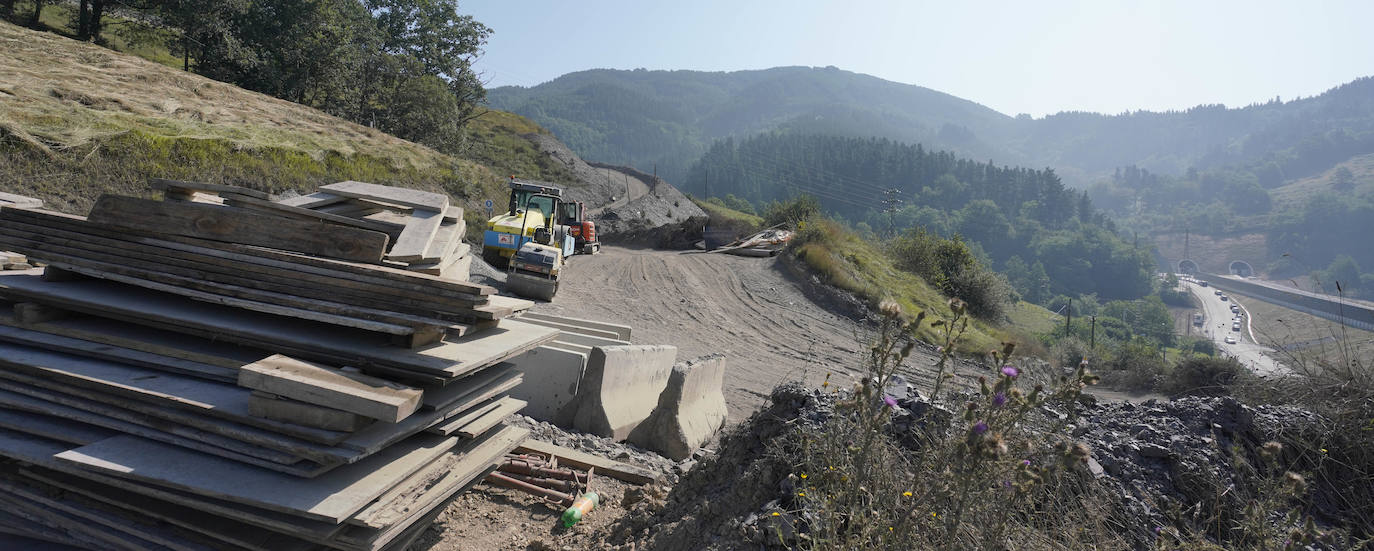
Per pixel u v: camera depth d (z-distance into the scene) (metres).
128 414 3.36
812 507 2.97
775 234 39.59
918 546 2.59
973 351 18.22
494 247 21.05
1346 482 3.68
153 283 3.85
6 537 3.71
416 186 30.08
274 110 32.53
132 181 18.36
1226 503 3.33
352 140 31.83
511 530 4.86
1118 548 2.95
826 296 24.53
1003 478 2.53
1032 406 2.52
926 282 33.12
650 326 16.89
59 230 4.04
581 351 7.97
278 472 3.21
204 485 3.04
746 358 15.18
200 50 41.31
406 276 3.61
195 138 21.22
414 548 4.43
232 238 3.91
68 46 30.30
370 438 3.17
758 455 4.01
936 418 3.48
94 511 3.50
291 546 3.30
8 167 16.08
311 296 3.71
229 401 3.29
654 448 7.48
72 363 3.56
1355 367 4.56
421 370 3.44
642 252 36.44
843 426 3.22
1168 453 3.59
